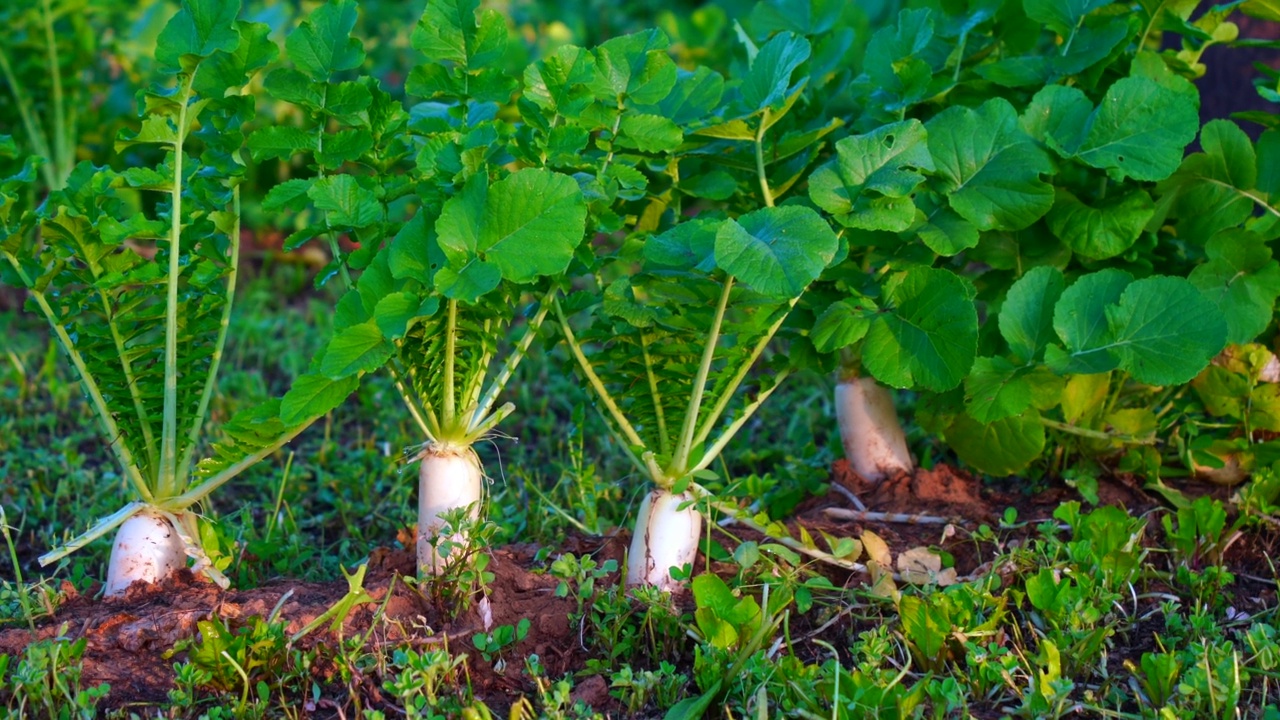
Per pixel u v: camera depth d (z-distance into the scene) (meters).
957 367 2.37
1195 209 2.61
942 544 2.57
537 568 2.51
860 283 2.51
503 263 2.26
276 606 2.31
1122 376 2.68
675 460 2.43
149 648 2.33
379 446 3.05
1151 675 2.27
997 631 2.37
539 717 2.28
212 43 2.32
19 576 2.40
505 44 2.41
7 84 3.79
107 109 3.99
